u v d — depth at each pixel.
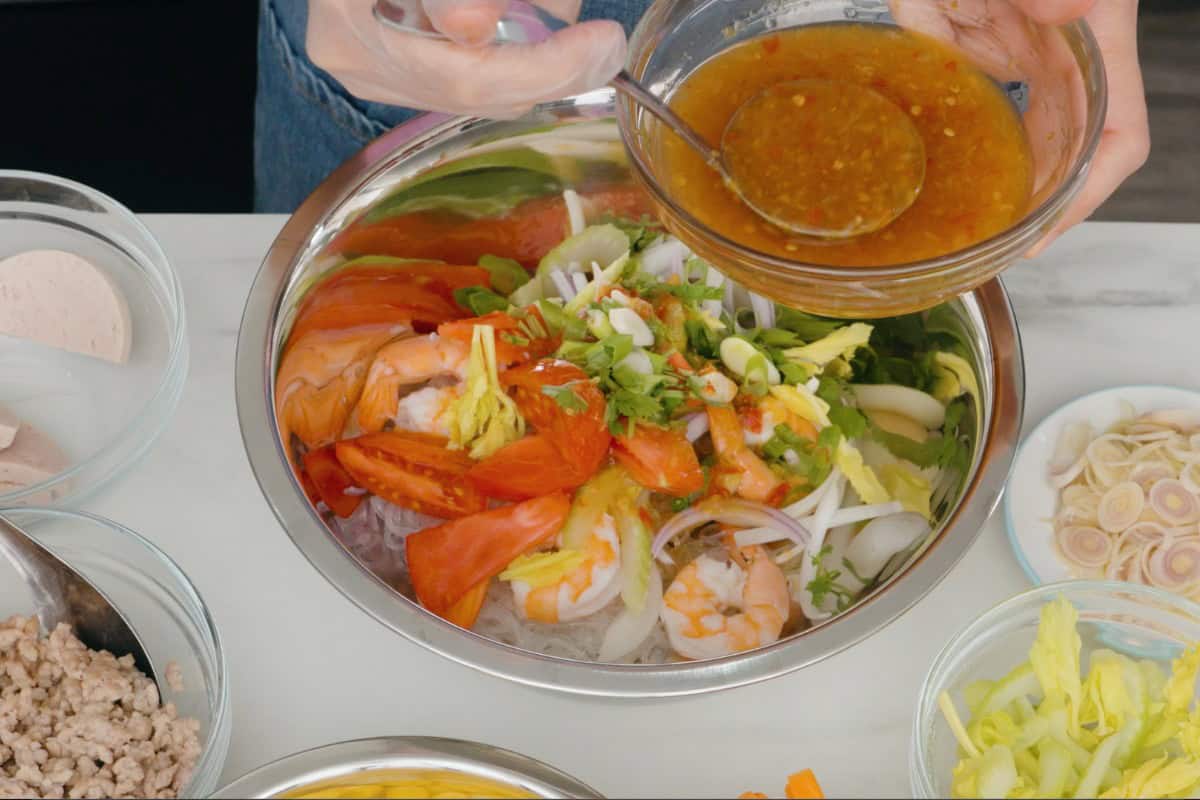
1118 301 0.73
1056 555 0.65
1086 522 0.65
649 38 0.63
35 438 0.69
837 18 0.63
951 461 0.69
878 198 0.59
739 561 0.70
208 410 0.70
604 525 0.68
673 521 0.70
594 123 0.72
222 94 1.17
